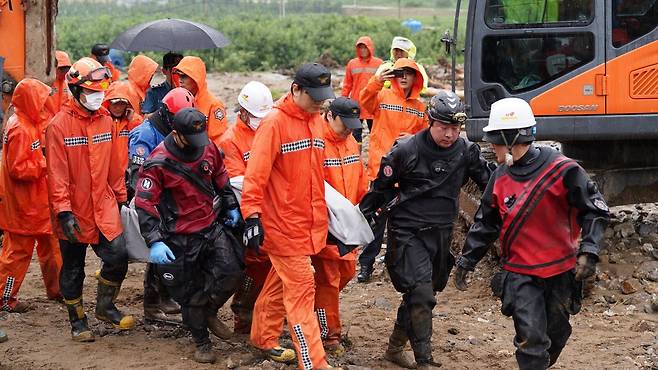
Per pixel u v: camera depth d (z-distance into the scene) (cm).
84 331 909
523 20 1119
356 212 816
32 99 926
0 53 1403
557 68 1112
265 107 876
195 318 847
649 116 1088
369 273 1138
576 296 727
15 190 949
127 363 851
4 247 980
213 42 1380
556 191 709
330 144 906
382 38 4369
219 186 842
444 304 1065
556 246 718
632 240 1164
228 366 838
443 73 3189
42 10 1414
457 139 796
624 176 1166
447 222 805
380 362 864
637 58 1088
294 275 789
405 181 798
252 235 767
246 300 905
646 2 1082
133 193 934
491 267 1135
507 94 1128
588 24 1093
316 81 773
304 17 6131
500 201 725
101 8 7212
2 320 968
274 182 791
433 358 866
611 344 932
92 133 866
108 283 909
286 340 908
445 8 8131
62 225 853
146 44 1359
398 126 1216
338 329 880
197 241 828
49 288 1034
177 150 815
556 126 1111
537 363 716
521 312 718
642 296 1053
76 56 4388
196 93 1038
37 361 856
